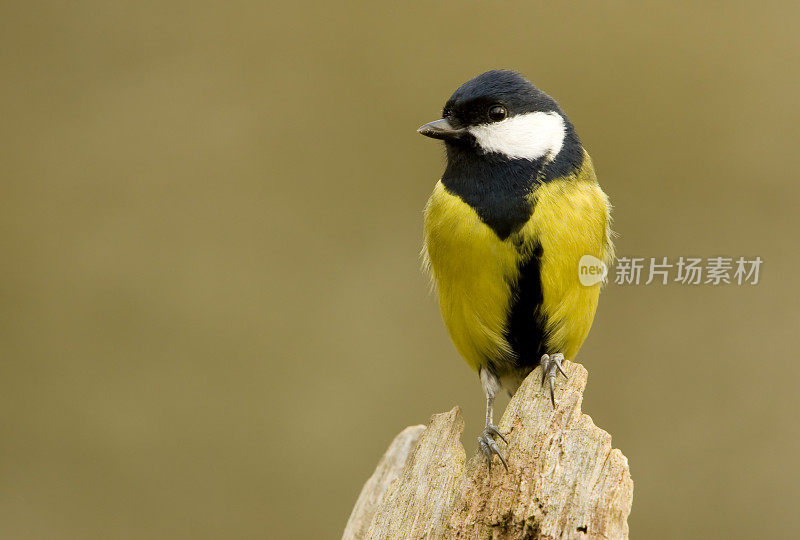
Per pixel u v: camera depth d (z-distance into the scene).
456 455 5.61
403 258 12.62
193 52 13.60
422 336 12.26
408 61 13.23
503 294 6.80
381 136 13.09
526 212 6.68
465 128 6.91
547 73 12.74
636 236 12.19
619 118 12.55
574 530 5.05
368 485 6.44
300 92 13.31
